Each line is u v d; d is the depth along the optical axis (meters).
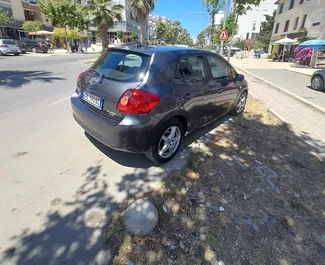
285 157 3.53
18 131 4.06
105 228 2.13
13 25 32.38
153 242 2.01
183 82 3.11
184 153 3.50
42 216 2.25
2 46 19.52
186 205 2.46
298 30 25.53
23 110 5.20
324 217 2.42
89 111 3.03
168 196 2.57
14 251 1.89
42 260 1.83
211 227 2.20
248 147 3.79
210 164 3.23
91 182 2.78
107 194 2.58
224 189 2.74
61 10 30.08
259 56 34.97
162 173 3.00
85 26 32.94
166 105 2.78
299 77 12.78
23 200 2.44
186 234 2.11
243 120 5.02
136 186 2.73
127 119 2.58
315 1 22.77
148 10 23.02
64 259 1.84
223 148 3.71
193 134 4.18
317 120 5.29
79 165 3.11
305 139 4.21
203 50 3.79
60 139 3.81
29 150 3.43
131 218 2.09
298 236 2.17
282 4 31.44
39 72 10.91
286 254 1.99
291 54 25.94
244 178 2.97
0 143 3.60
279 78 12.12
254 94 7.89
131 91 2.56
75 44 35.81
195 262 1.86
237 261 1.89
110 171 3.01
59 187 2.66
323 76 8.60
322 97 7.71
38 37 37.62
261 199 2.62
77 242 1.99
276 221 2.33
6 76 9.47
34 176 2.84
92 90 3.00
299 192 2.77
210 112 3.92
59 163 3.13
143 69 2.73
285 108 6.21
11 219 2.19
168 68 2.92
